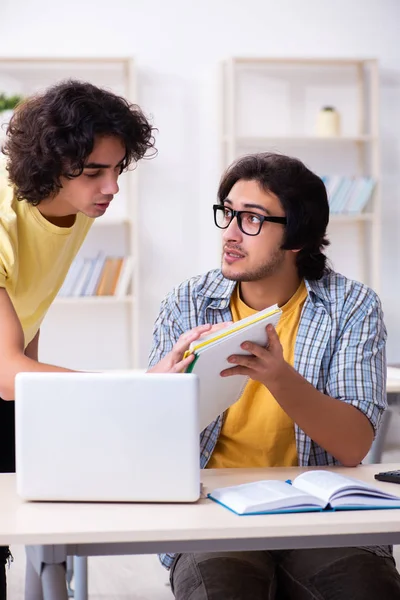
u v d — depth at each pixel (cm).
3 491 160
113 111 175
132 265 545
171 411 146
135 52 567
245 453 200
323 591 170
